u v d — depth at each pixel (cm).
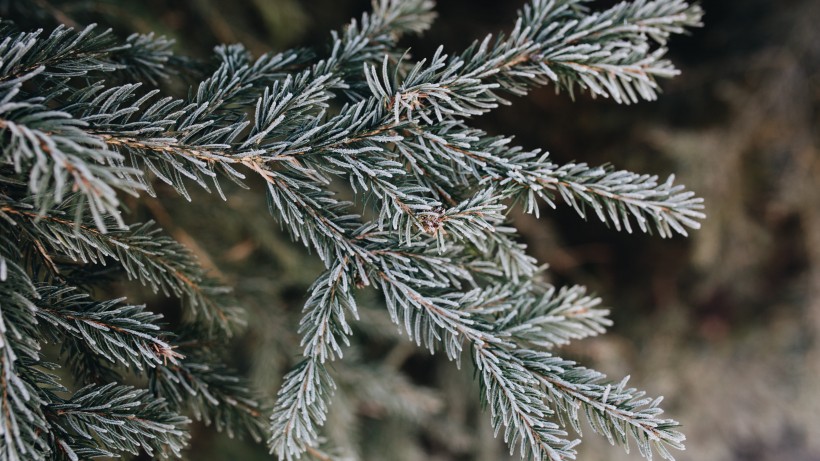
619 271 185
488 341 56
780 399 183
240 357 109
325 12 132
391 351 135
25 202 53
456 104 55
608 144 166
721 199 148
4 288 52
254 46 101
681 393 177
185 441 56
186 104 56
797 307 172
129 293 75
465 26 149
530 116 164
